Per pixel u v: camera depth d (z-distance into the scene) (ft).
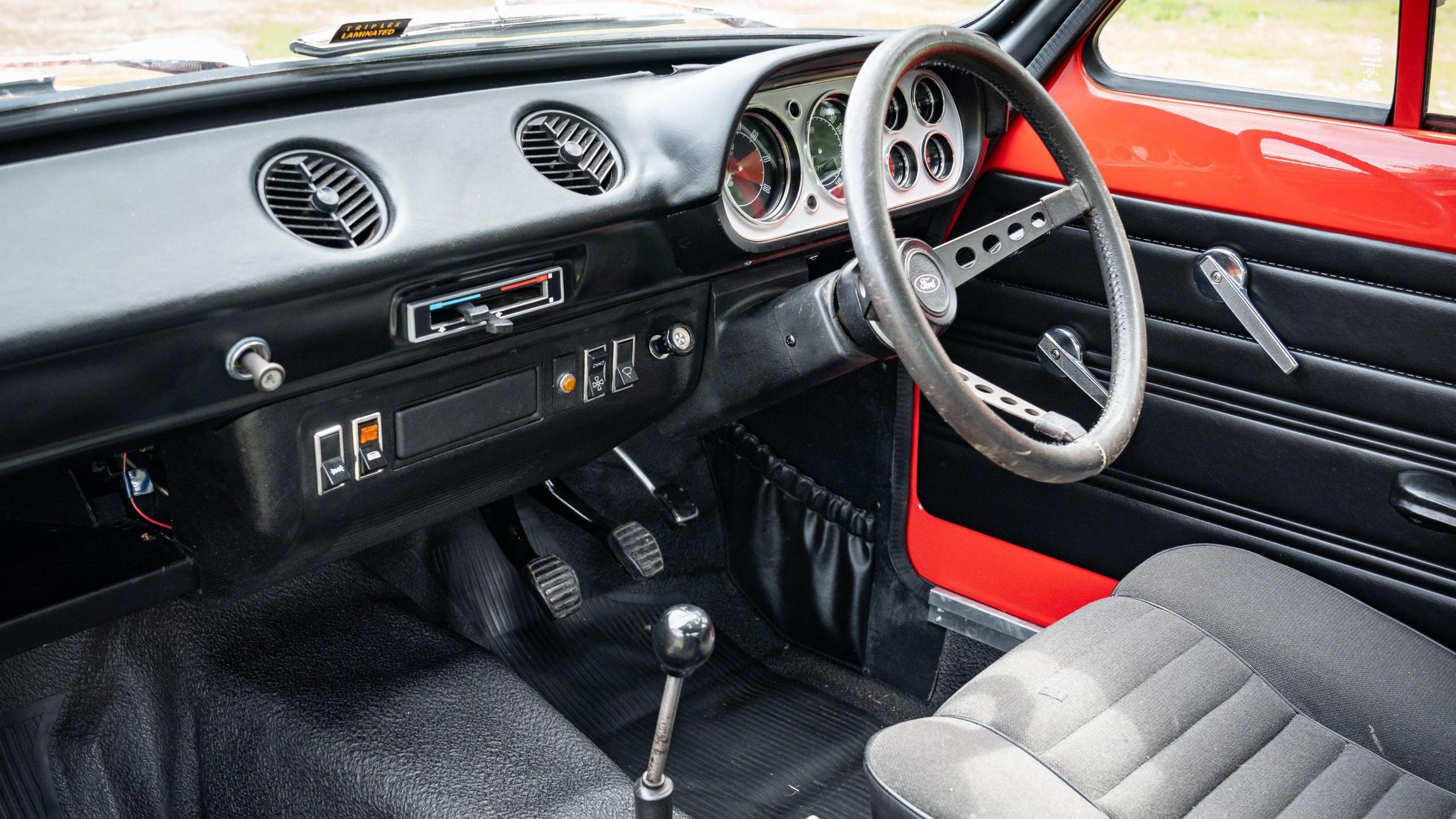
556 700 5.86
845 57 4.58
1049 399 5.59
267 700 4.73
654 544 6.09
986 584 5.90
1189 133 4.89
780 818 5.28
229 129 3.60
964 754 3.46
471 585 6.12
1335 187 4.55
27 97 3.26
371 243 3.55
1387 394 4.63
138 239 3.17
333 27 3.91
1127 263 4.35
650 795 3.69
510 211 3.84
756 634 6.64
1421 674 3.96
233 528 3.95
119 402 3.18
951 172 5.23
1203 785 3.50
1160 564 4.55
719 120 4.20
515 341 4.26
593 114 4.35
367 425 3.95
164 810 4.63
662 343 4.83
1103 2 5.06
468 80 4.29
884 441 5.89
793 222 4.69
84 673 4.67
